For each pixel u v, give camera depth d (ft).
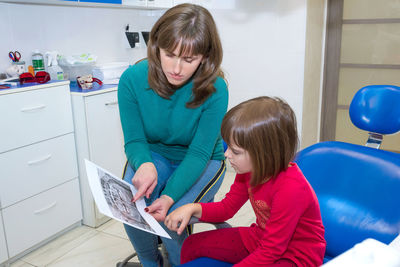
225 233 3.46
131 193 3.77
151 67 3.91
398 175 3.07
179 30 3.39
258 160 2.78
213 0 10.57
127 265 6.11
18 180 6.44
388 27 10.39
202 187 4.19
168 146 4.58
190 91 4.04
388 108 3.43
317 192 3.43
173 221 3.38
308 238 3.01
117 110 7.82
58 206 7.24
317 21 10.34
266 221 3.24
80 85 7.60
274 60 10.16
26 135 6.45
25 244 6.72
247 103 2.88
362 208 3.18
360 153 3.34
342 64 11.19
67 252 6.93
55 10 8.06
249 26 10.27
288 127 2.78
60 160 7.14
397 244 2.08
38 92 6.54
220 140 4.58
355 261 1.28
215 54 3.84
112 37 9.59
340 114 11.55
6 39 7.20
